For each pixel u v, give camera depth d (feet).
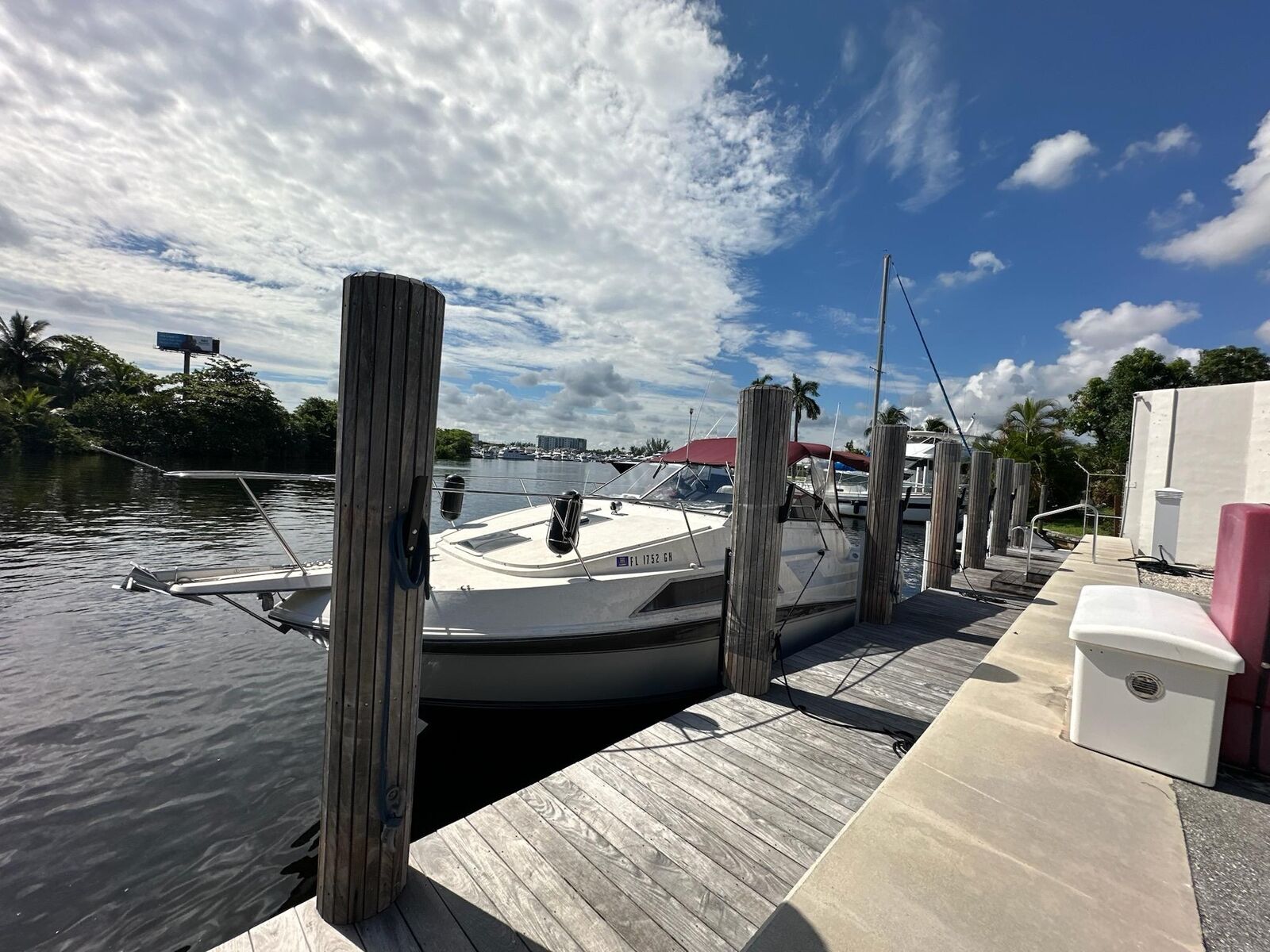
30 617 27.40
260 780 14.84
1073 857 6.19
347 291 6.38
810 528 21.52
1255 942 5.06
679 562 16.39
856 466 26.18
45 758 15.66
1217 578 9.36
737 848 8.41
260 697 19.57
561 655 14.16
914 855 6.16
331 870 6.70
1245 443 28.48
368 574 6.49
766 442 13.75
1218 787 7.68
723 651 14.80
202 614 28.32
